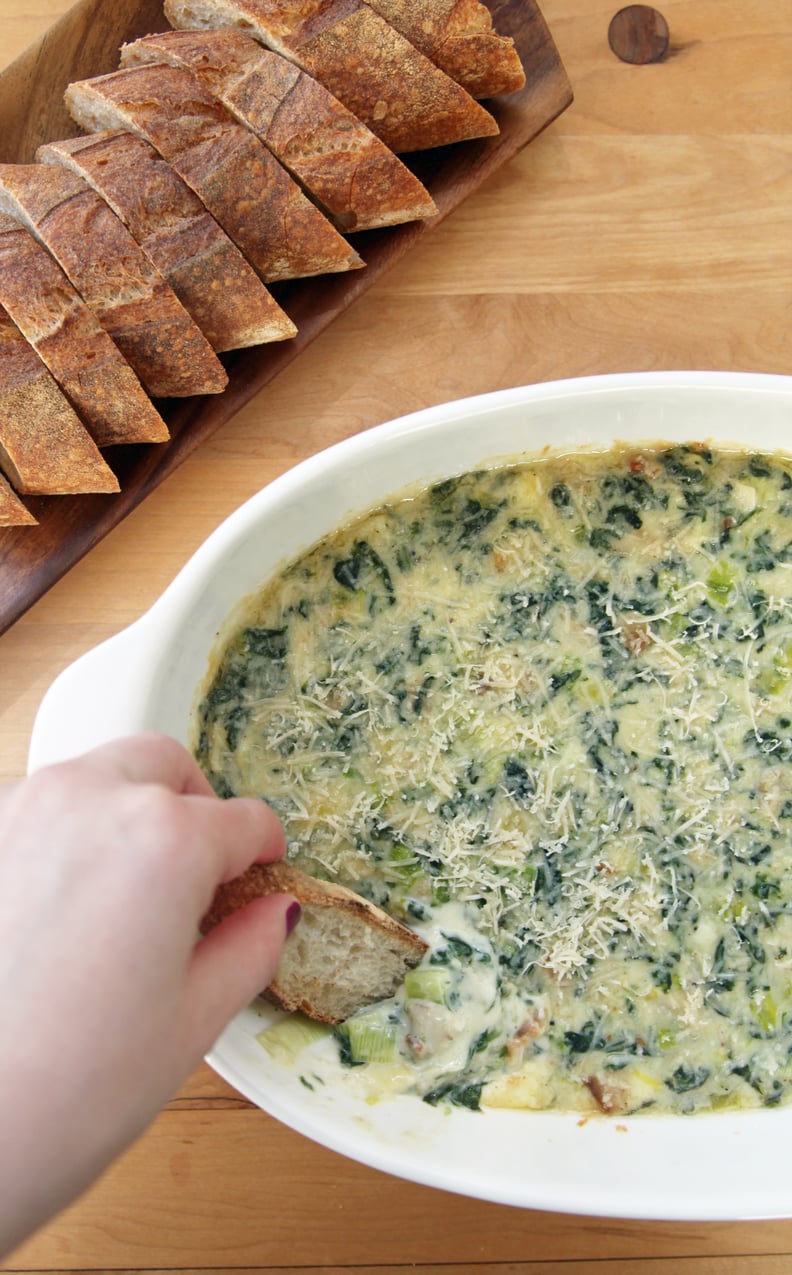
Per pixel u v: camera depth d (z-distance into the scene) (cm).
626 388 53
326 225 57
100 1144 39
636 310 60
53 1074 38
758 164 61
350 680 54
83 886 39
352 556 55
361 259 59
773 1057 54
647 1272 56
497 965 53
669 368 60
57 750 50
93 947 39
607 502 55
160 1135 56
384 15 58
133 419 56
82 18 59
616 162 61
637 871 54
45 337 55
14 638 58
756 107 61
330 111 57
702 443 54
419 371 60
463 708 54
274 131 57
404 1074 52
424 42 58
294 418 60
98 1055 39
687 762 55
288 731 54
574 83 61
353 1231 56
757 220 60
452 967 53
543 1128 53
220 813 42
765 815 55
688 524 55
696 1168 52
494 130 59
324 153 57
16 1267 56
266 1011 52
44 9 62
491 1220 56
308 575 54
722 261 60
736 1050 54
